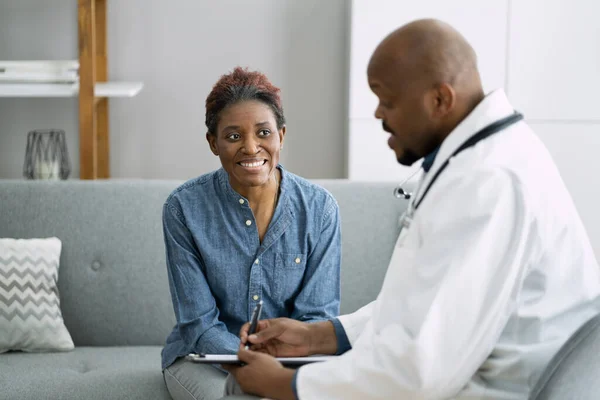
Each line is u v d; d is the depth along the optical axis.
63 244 2.57
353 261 2.61
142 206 2.60
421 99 1.31
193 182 2.02
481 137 1.30
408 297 1.26
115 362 2.35
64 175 3.15
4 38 3.18
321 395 1.29
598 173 3.05
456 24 2.99
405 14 2.99
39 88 2.85
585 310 1.36
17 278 2.45
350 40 3.03
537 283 1.32
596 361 1.26
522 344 1.33
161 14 3.19
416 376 1.22
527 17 3.00
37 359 2.38
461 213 1.25
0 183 2.60
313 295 2.00
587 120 3.04
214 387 1.86
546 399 1.25
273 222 1.98
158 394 2.08
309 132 3.26
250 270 1.98
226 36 3.21
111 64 3.20
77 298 2.56
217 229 1.97
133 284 2.57
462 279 1.23
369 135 3.03
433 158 1.38
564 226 1.33
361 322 1.57
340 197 2.64
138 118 3.24
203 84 3.23
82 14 2.80
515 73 3.01
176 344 2.01
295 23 3.22
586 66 3.02
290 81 3.24
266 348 1.56
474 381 1.33
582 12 3.00
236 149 1.90
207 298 1.96
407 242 1.32
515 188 1.26
